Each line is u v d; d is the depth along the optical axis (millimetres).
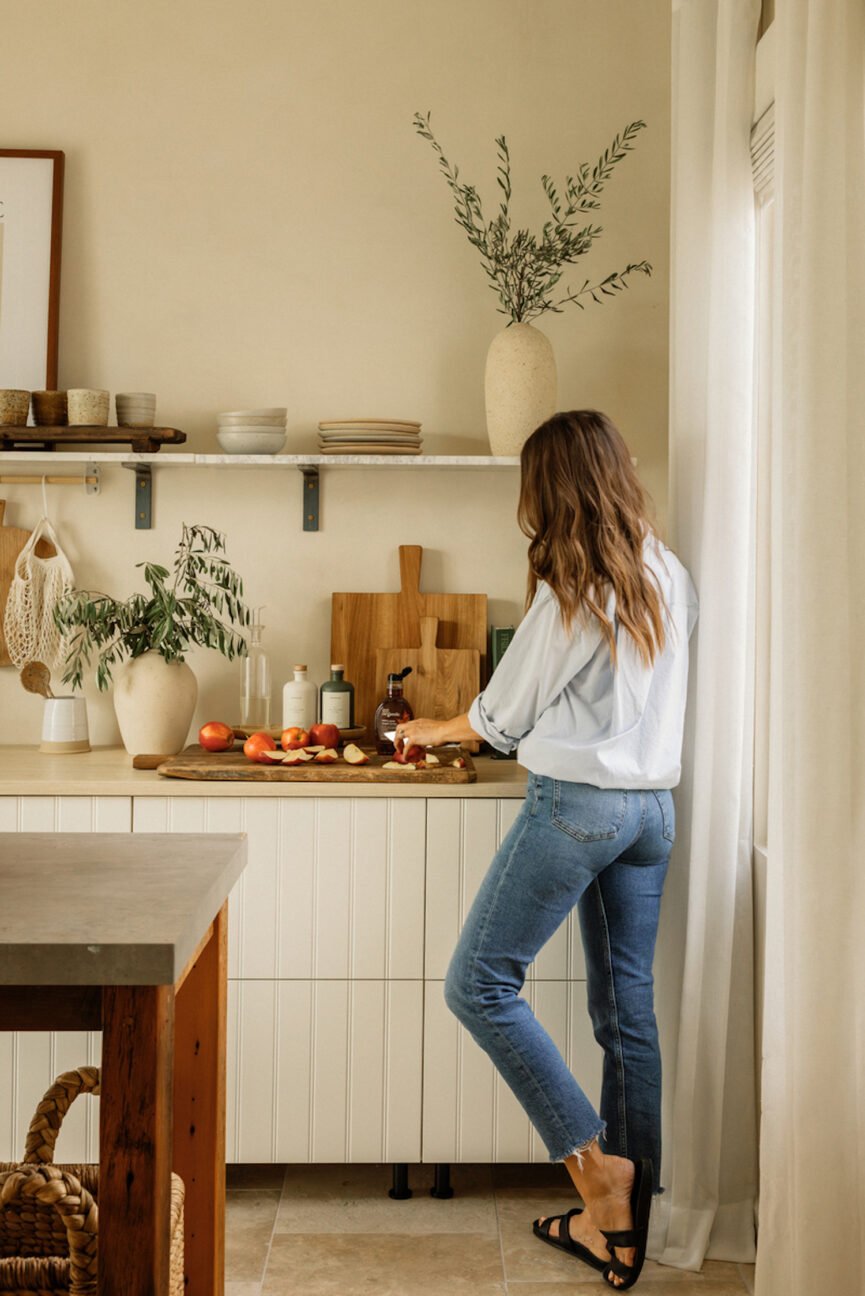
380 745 2666
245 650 2707
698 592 2252
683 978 2271
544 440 2145
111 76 2834
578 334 2846
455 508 2863
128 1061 1123
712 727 2201
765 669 2342
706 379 2303
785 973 1700
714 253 2180
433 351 2852
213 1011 1541
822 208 1618
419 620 2848
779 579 1842
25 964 1095
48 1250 1289
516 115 2834
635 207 2834
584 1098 2131
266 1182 2549
